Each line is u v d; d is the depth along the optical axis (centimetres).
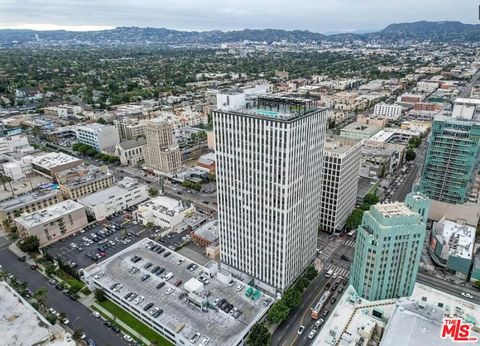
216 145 16412
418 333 12456
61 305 17400
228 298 16600
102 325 16175
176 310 15950
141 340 15312
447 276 19162
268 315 15762
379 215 14638
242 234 17575
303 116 14538
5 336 13550
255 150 15000
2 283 16525
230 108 15825
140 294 17000
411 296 15275
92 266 18975
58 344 13388
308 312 16912
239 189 16512
